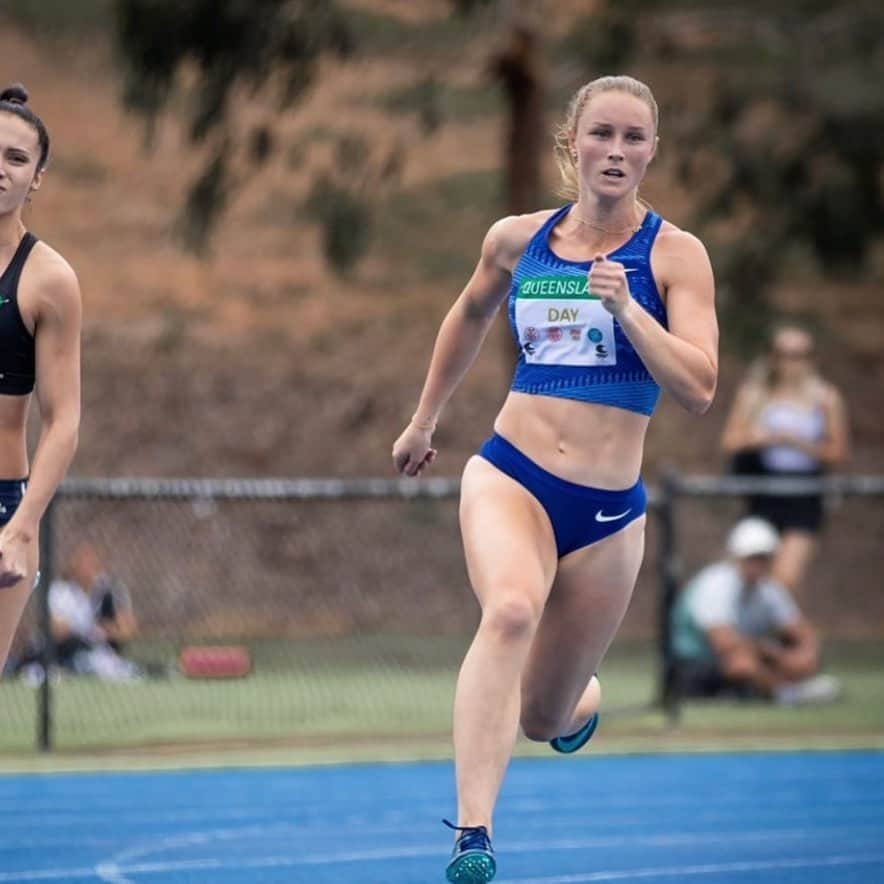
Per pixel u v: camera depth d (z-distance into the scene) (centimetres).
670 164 7481
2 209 1861
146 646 5278
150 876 2422
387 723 4181
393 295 8581
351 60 6606
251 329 8194
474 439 7788
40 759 3562
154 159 9238
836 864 2578
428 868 2506
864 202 6812
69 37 9919
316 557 6888
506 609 1792
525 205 6341
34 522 1866
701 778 3450
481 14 6531
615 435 1911
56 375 1886
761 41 7031
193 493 3666
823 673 5431
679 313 1856
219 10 6012
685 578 7162
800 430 4925
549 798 3198
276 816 2956
